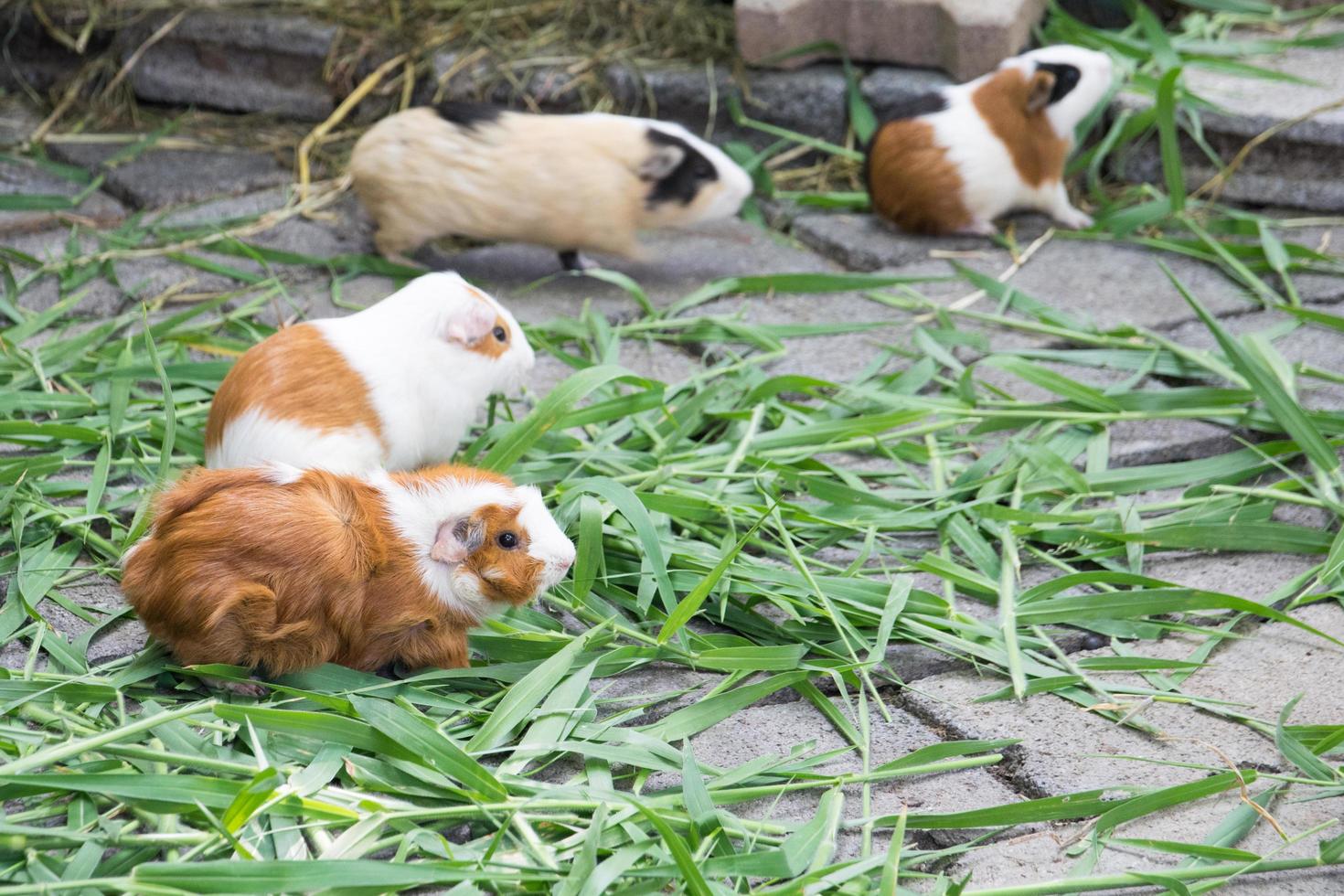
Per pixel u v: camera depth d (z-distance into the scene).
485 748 2.02
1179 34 2.92
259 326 2.47
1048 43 2.87
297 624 2.04
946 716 2.08
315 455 2.16
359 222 2.70
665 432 2.33
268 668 2.05
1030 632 2.15
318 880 1.92
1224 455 2.28
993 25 2.74
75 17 2.96
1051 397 2.39
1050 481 2.27
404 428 2.20
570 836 1.98
